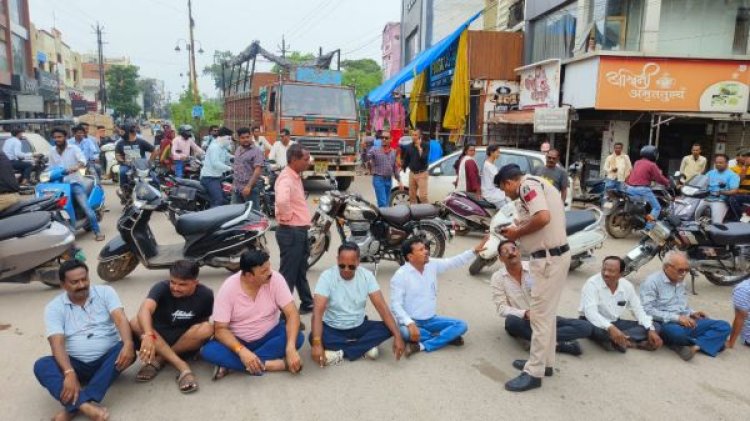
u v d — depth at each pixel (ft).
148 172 32.55
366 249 21.83
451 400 12.39
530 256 12.98
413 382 13.24
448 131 64.39
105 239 28.35
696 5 45.57
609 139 45.14
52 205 21.74
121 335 12.29
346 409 11.93
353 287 14.19
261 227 20.98
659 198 30.22
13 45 99.91
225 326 13.16
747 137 44.42
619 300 15.43
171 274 12.80
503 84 55.31
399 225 22.36
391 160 34.53
